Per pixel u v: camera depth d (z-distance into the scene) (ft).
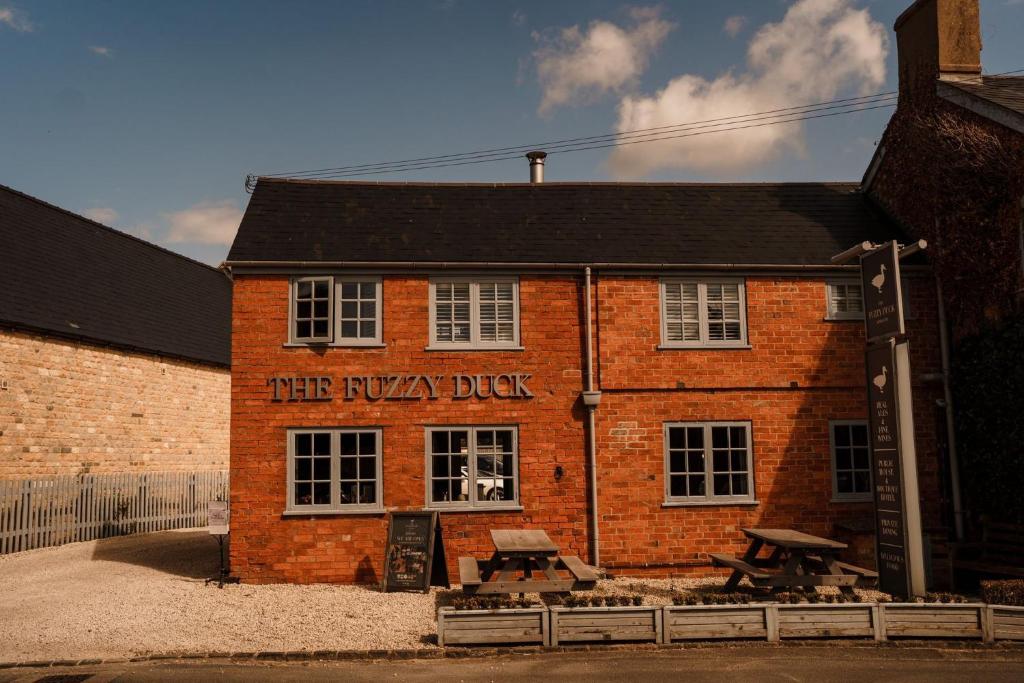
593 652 31.68
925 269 51.19
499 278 49.24
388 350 47.85
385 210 53.83
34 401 66.28
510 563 37.81
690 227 54.19
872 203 58.90
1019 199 44.91
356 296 48.44
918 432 50.14
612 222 54.29
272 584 45.42
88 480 64.75
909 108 55.26
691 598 36.83
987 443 47.29
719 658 30.71
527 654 31.48
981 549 46.85
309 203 53.52
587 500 47.78
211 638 33.78
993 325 46.93
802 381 49.83
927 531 46.29
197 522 78.23
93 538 64.64
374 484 46.96
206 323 96.53
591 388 48.29
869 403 40.42
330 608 39.11
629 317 49.39
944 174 49.83
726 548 48.08
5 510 56.70
